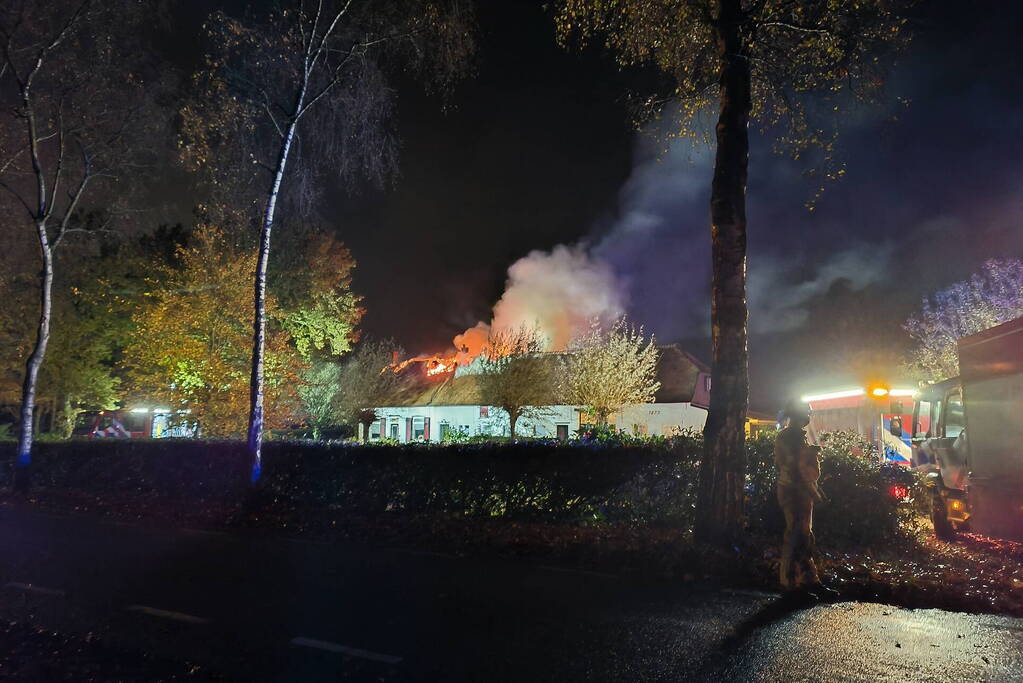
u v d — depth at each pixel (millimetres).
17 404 35250
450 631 6570
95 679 5387
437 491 13438
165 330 24484
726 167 10039
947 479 13016
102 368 33781
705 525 9633
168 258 32656
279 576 8914
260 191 16141
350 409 38062
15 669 5582
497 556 10180
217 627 6691
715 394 9828
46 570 9289
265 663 5738
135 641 6270
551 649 6066
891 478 10500
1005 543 10820
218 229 24906
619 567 9258
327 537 11992
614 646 6133
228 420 24562
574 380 33656
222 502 15617
